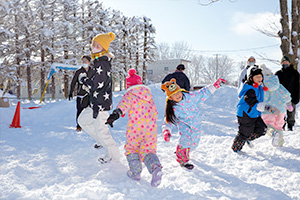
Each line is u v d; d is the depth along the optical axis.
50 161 3.88
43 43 22.22
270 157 4.20
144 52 32.28
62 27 23.75
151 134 3.31
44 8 21.84
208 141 5.51
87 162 3.90
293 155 4.20
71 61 24.61
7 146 4.65
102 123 3.84
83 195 2.58
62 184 3.05
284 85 5.86
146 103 3.34
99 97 3.78
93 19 27.77
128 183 2.99
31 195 2.59
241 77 6.61
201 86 39.44
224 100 15.73
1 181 3.03
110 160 3.89
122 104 3.13
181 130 3.76
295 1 7.94
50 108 10.16
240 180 3.25
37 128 6.76
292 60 7.80
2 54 20.94
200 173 3.49
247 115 4.31
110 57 3.93
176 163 3.96
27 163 3.74
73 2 25.47
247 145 4.77
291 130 6.43
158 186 2.99
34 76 25.94
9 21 21.50
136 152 3.31
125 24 34.00
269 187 2.96
